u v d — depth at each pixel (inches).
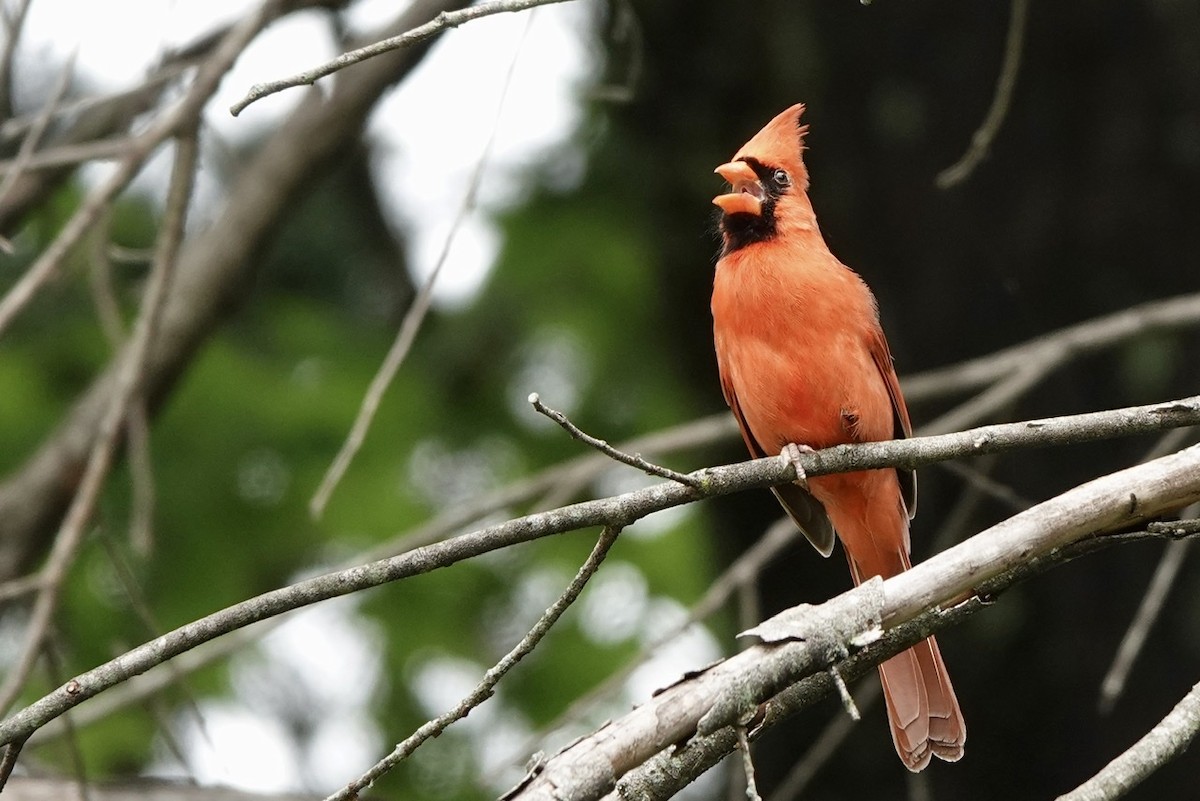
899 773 416.8
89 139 441.4
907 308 433.7
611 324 580.1
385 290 603.8
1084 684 402.0
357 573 213.8
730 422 413.7
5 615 464.4
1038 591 406.0
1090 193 418.3
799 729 426.0
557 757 207.5
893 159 433.7
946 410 433.4
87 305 544.4
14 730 203.9
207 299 448.1
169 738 358.9
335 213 601.9
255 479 524.4
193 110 359.9
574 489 408.8
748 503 469.1
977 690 409.7
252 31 364.5
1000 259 424.8
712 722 208.8
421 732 209.5
